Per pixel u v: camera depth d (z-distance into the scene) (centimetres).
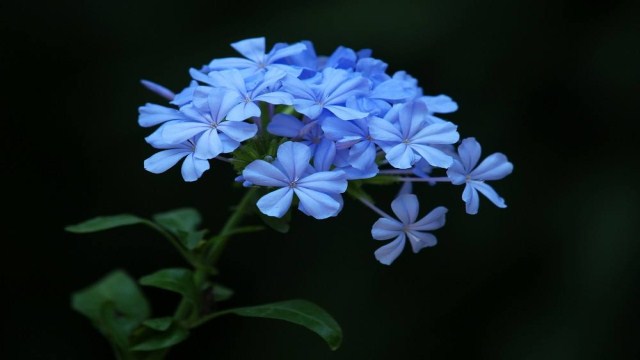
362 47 73
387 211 74
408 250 74
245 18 74
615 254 71
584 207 72
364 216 74
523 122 74
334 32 73
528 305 73
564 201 73
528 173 74
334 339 55
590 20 73
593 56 73
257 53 55
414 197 53
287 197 51
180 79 74
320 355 74
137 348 56
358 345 74
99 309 62
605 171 72
